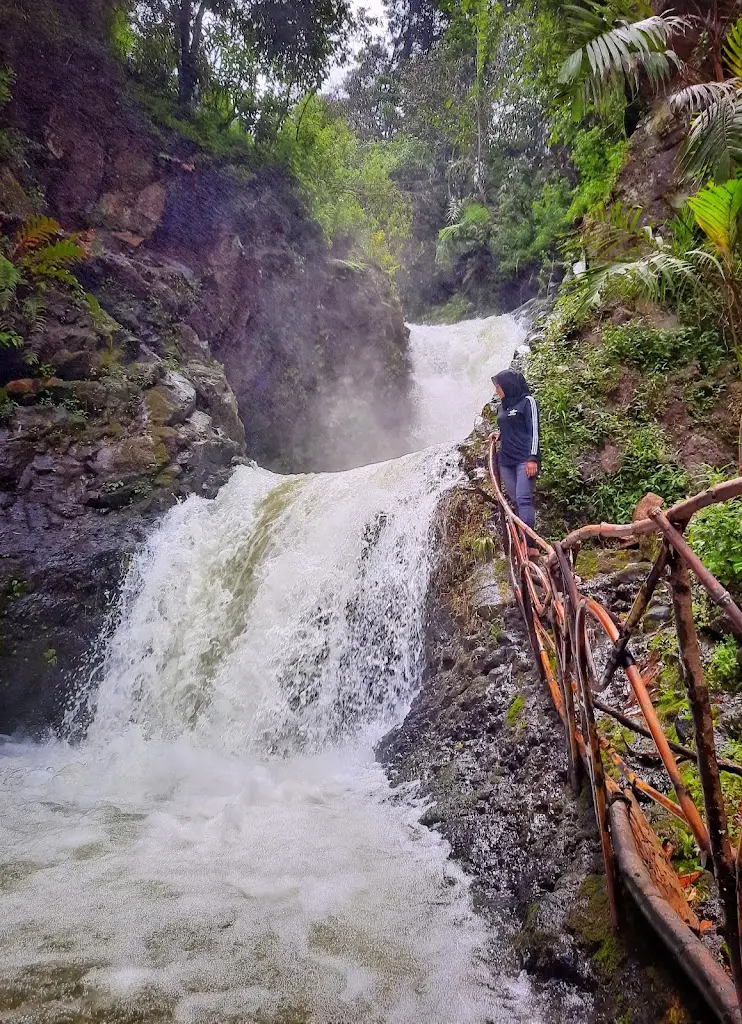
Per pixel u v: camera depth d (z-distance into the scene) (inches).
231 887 141.8
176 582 306.7
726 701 131.6
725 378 236.8
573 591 99.3
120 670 293.3
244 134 520.4
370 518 272.5
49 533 311.0
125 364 368.2
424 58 1224.8
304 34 528.4
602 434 242.8
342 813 175.3
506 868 132.0
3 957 118.3
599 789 97.8
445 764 174.9
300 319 518.0
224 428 400.2
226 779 213.5
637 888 87.3
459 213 1031.0
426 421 629.3
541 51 426.3
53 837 170.6
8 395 326.3
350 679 239.5
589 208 340.5
